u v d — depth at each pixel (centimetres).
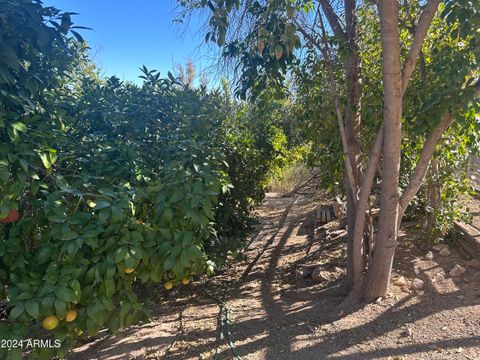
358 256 455
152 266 274
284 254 746
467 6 352
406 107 432
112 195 265
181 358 380
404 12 459
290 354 357
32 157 268
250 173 673
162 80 482
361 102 470
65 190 262
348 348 353
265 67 427
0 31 242
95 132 417
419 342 343
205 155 434
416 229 633
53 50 311
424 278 462
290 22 419
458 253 516
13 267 266
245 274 664
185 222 294
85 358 391
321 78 501
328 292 495
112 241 256
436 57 413
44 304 231
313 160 607
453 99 375
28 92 287
